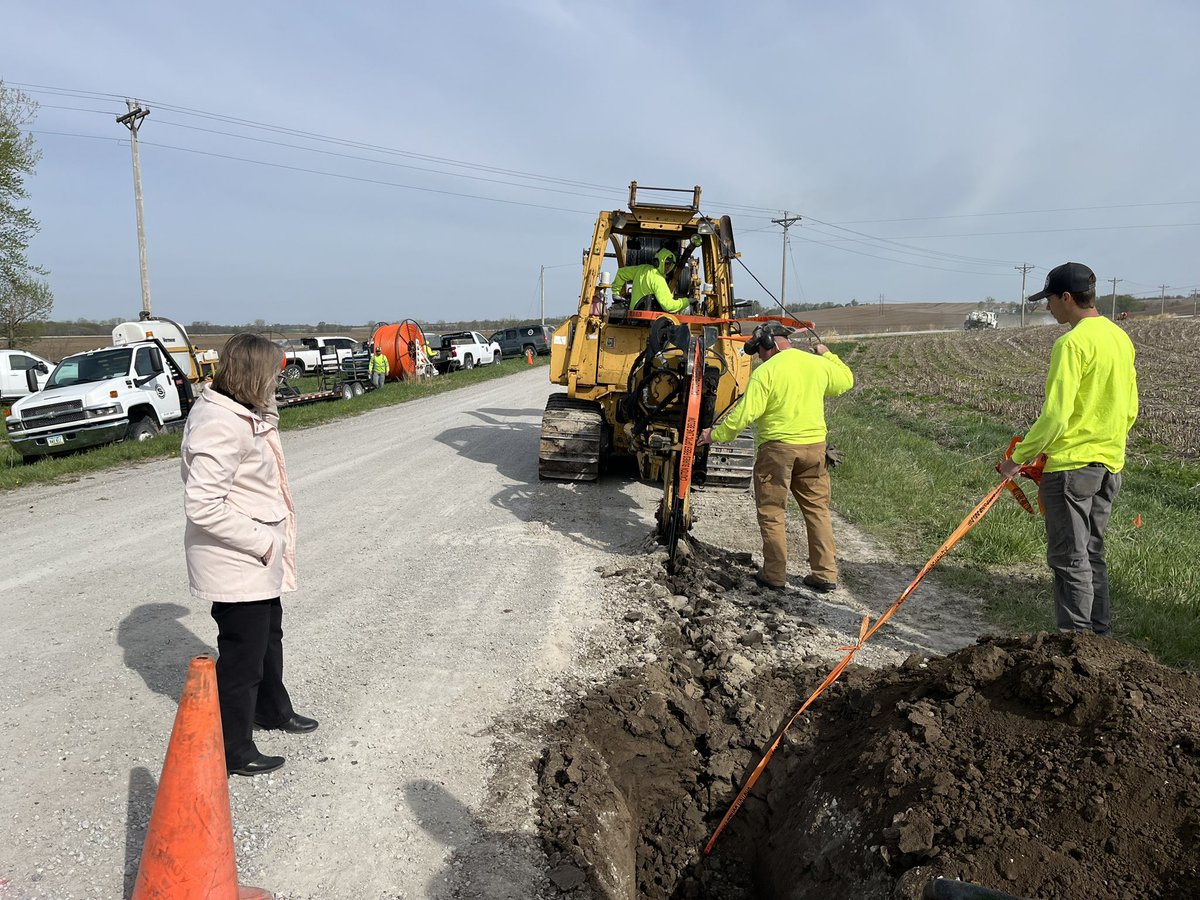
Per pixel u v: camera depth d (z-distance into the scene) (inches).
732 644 187.8
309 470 410.9
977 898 68.2
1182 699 118.9
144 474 410.3
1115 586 217.9
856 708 150.3
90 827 117.0
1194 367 1141.7
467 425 605.6
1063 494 164.1
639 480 383.9
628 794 151.0
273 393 127.3
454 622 199.3
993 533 269.9
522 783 132.3
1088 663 122.2
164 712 151.1
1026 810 105.7
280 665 142.9
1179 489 399.5
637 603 213.5
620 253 391.5
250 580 124.3
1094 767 107.0
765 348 226.2
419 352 1120.2
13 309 1163.9
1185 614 198.8
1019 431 625.3
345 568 242.8
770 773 149.3
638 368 268.1
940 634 196.7
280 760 134.3
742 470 355.3
